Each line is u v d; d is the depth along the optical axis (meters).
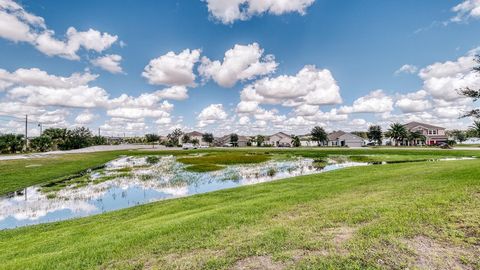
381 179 17.25
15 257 8.54
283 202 12.39
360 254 6.25
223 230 8.77
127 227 10.58
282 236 7.66
